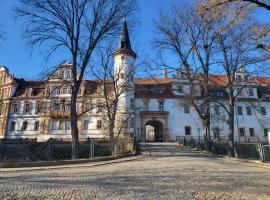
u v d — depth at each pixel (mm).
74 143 16438
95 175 9672
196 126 45656
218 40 21984
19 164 12094
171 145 34719
